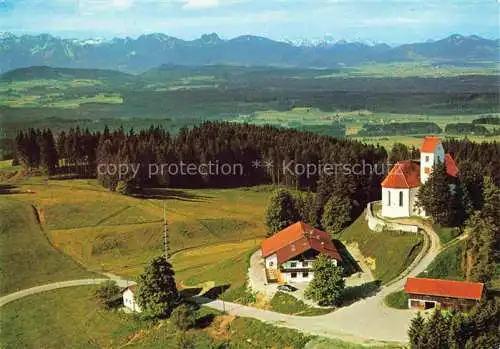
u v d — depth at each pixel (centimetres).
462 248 11281
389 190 13112
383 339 9019
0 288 13575
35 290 13462
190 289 12044
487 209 11506
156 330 10581
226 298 11275
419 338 8075
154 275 10912
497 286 10238
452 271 10938
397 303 10225
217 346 9681
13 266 14662
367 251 12375
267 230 16462
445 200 12144
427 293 9912
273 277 11612
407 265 11369
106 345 10556
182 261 14850
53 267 14838
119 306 11756
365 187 16612
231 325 10181
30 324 11781
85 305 12319
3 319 12044
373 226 12962
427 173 13150
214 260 14500
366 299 10512
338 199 14525
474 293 9712
